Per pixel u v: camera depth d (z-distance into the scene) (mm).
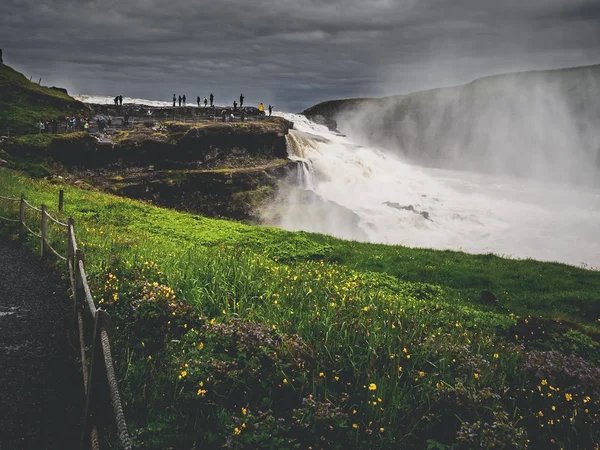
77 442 5473
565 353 10852
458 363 7469
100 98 78000
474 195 65625
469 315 13211
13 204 18125
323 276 12875
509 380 7707
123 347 7145
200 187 38906
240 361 6484
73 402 6238
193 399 5820
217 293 9562
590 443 6270
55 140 35000
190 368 6207
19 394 6309
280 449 5129
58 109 49594
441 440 5789
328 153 58250
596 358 10820
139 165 39312
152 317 7641
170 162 40594
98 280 9508
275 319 8422
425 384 6469
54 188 26828
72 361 7281
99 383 4887
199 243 19672
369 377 6340
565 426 6441
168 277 9922
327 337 7289
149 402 5980
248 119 55625
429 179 68125
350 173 54969
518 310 16156
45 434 5570
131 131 42969
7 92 47812
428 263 21156
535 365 7652
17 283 10602
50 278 11094
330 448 5355
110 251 12648
